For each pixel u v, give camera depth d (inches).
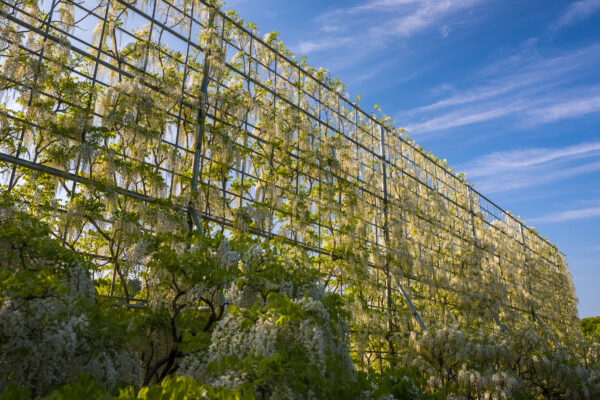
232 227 396.5
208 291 227.9
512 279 840.9
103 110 336.2
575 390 468.1
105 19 352.2
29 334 144.3
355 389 161.0
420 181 682.8
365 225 533.6
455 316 619.2
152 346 221.6
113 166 316.5
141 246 268.4
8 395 116.6
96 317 168.6
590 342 669.9
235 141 413.4
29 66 293.4
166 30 393.1
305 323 163.3
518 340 510.3
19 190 315.0
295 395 142.7
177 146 374.0
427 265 605.0
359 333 452.8
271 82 483.5
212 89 425.1
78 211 295.4
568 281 1063.6
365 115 617.0
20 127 291.4
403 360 441.4
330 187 501.7
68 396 114.4
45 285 149.0
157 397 118.4
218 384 146.0
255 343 156.9
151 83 363.6
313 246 461.4
